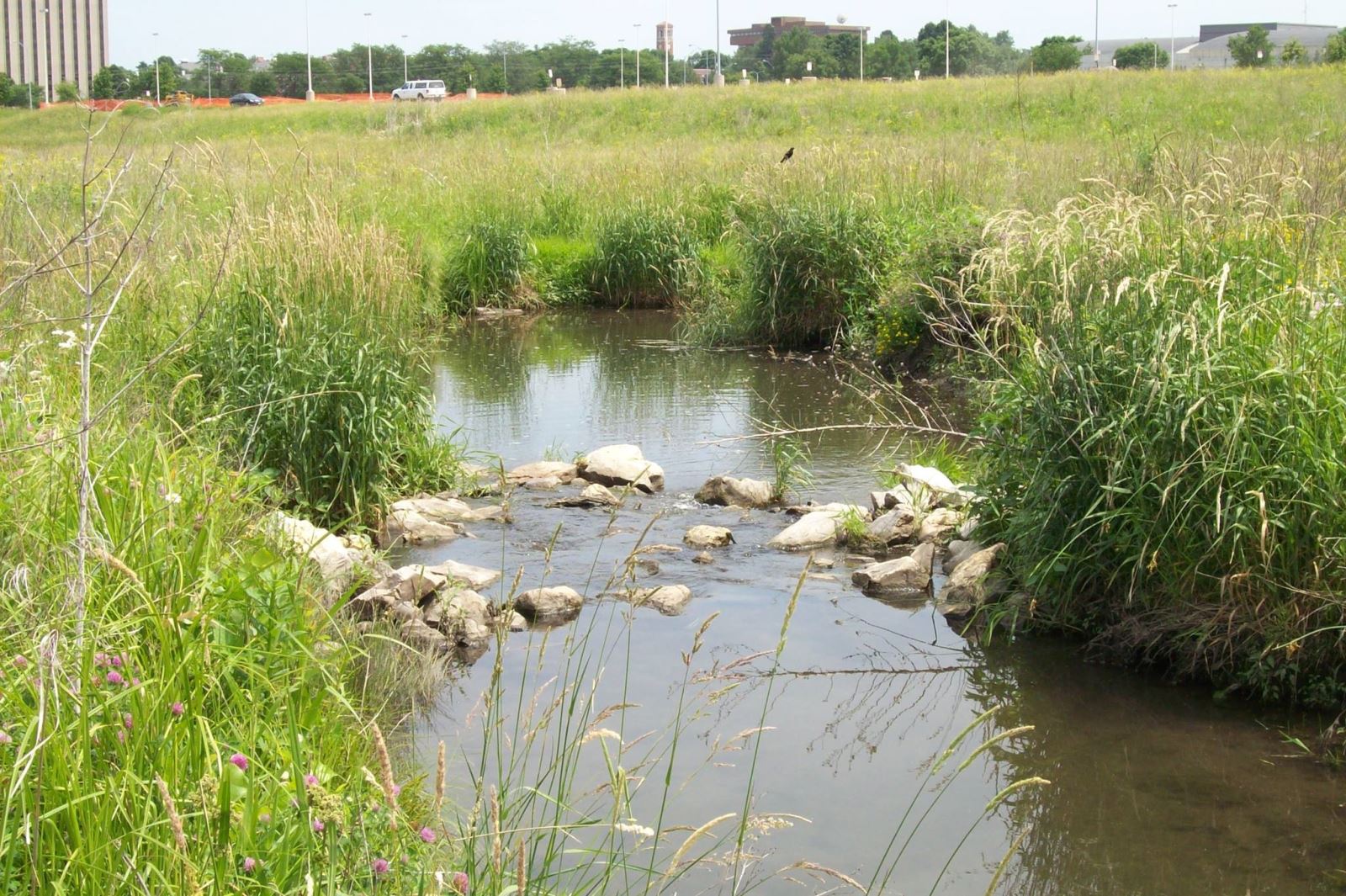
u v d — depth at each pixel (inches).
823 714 207.9
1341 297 234.5
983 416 274.8
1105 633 232.4
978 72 1996.8
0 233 296.7
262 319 313.9
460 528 305.3
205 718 128.8
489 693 147.1
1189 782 185.9
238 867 109.3
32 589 146.7
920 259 496.7
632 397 466.3
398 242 470.0
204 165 445.4
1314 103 1045.8
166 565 159.0
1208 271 248.7
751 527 309.1
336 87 2780.5
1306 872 161.6
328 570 237.3
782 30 3971.5
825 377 497.0
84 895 105.7
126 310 303.1
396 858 110.7
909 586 266.2
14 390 201.8
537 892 131.2
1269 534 211.3
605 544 292.8
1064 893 157.0
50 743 114.0
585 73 3097.9
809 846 166.7
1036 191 534.0
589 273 694.5
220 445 279.6
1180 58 2583.7
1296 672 208.2
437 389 484.1
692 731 198.2
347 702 161.8
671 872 135.5
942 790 183.2
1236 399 215.3
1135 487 223.5
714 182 739.4
